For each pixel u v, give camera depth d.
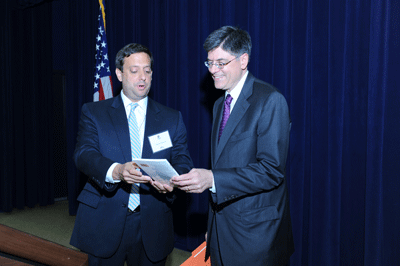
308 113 2.28
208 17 2.72
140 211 1.60
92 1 3.72
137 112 1.74
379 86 1.96
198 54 2.79
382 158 1.98
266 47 2.41
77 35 3.90
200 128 2.80
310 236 2.27
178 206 3.05
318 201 2.23
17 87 4.38
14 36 4.34
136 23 3.26
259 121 1.29
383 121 1.96
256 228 1.29
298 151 2.29
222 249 1.36
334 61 2.12
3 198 4.34
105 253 1.54
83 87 3.90
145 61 1.67
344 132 2.14
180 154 1.76
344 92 2.13
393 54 1.92
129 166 1.35
